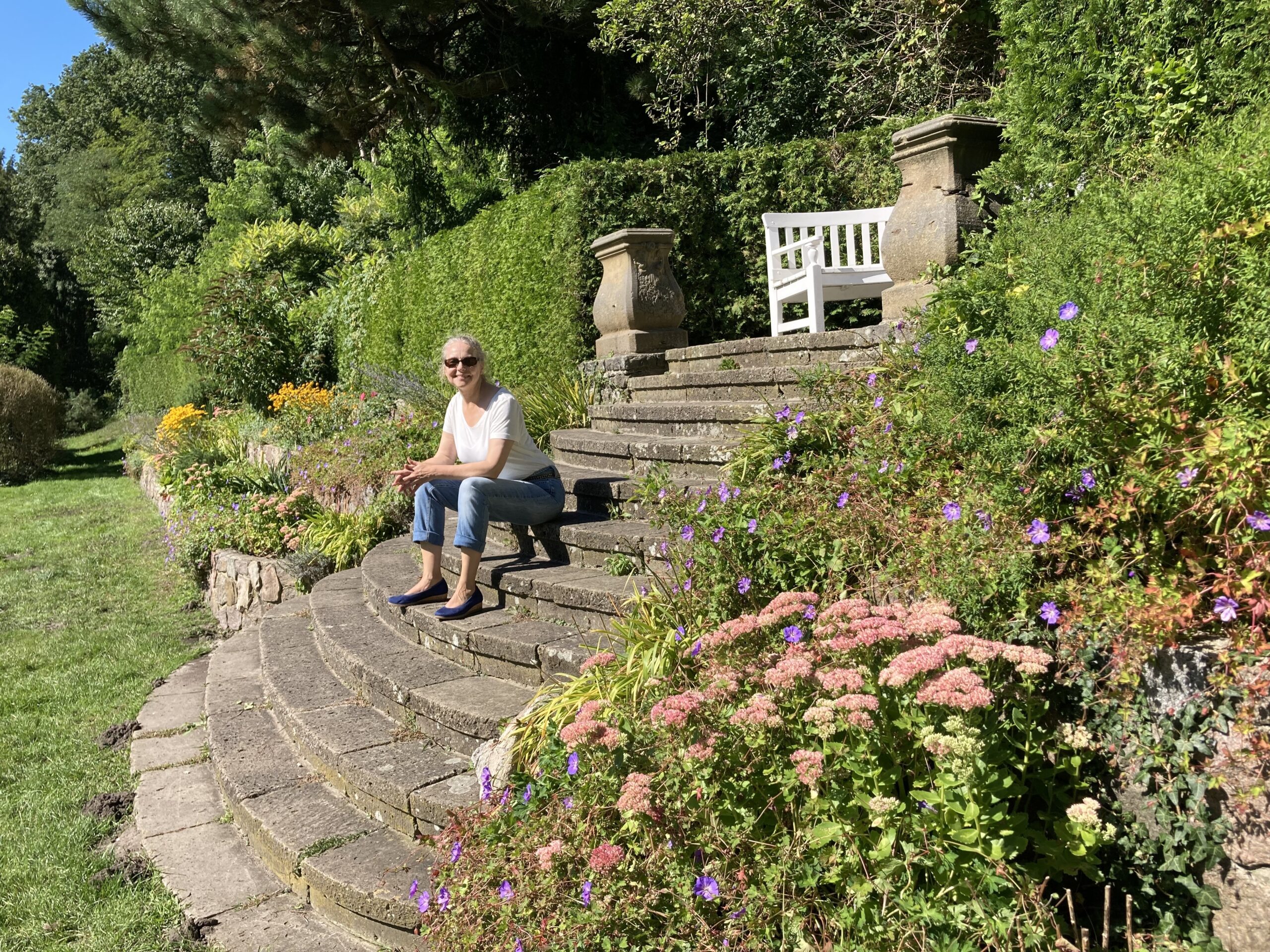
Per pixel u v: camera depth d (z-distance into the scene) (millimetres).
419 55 14367
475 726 3273
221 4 12750
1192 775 1901
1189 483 2020
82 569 9070
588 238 7879
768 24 9922
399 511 6863
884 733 2029
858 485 2957
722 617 2955
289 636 5047
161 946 2855
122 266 28328
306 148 15266
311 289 17547
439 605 4289
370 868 2852
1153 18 3451
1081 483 2299
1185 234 2240
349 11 13320
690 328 8602
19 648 6574
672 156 8305
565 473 5180
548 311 8039
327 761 3502
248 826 3400
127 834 3684
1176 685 1942
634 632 3100
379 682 3797
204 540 7902
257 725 4184
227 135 15289
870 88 9523
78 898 3180
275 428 10383
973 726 1915
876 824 1892
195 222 29375
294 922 2910
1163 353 2123
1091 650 2086
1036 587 2289
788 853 1981
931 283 3938
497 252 8781
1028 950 1806
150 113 39125
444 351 4227
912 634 2195
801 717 2182
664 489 3678
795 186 8469
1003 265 3121
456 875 2451
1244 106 3215
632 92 12664
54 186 42781
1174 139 3250
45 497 14898
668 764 2189
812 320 6531
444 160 16141
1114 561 2174
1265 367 2098
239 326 14430
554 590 3795
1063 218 3234
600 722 2371
